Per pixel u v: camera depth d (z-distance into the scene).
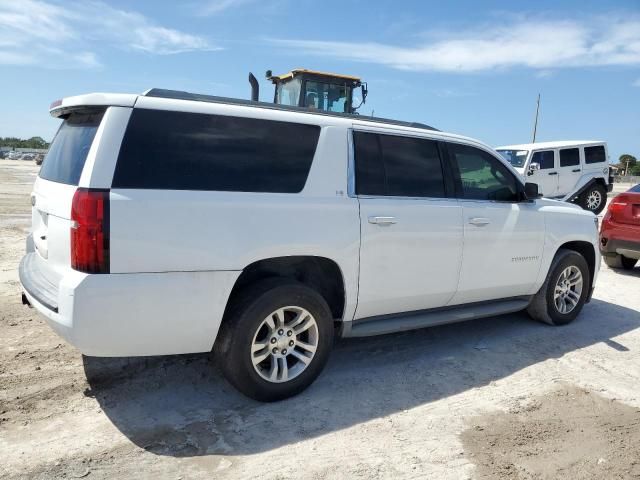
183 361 4.09
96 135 2.92
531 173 14.64
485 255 4.57
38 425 3.10
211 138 3.20
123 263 2.82
